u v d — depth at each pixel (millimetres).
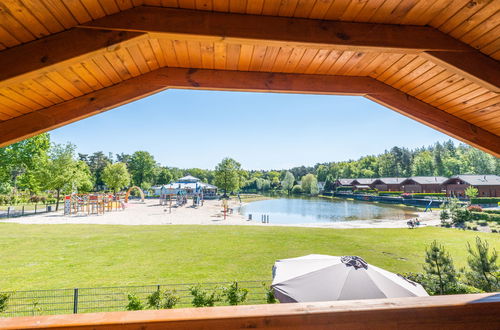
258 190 80750
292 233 14992
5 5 1771
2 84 1998
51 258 9602
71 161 25359
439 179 48688
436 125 3475
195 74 3156
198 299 4664
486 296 1229
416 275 5707
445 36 2459
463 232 15875
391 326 1107
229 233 14750
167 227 16891
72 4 1912
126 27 2100
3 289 6770
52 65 2027
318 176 87750
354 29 2357
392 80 3371
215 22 2191
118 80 3021
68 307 5605
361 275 4160
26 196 35125
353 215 28031
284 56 2971
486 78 2467
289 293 4020
